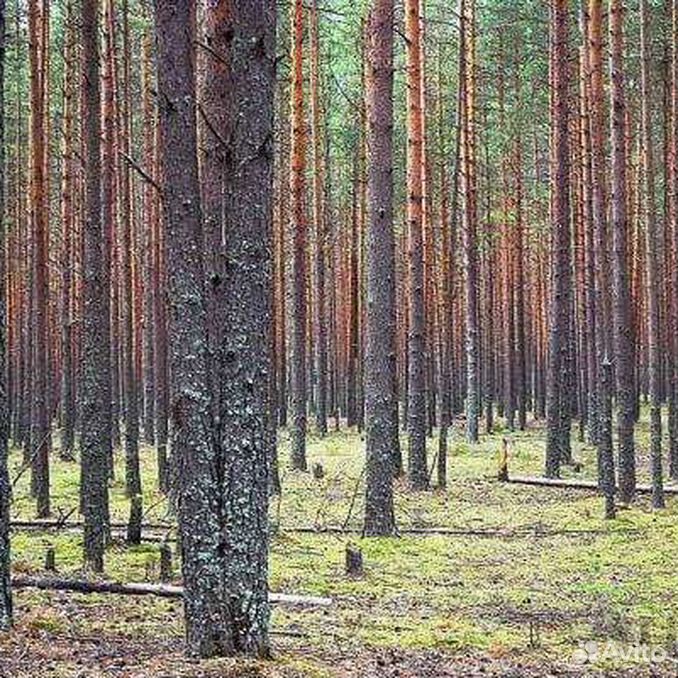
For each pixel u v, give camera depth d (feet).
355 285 132.57
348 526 62.03
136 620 35.12
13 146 123.44
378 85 58.29
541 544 57.00
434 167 126.82
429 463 94.53
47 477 62.23
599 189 77.77
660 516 65.46
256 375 27.61
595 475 84.99
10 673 25.85
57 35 109.91
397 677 28.14
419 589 44.83
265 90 27.81
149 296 109.91
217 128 38.50
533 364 165.58
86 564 45.09
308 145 134.21
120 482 80.79
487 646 33.94
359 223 145.18
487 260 137.08
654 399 69.05
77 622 33.94
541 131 136.87
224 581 27.63
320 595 42.80
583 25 93.56
